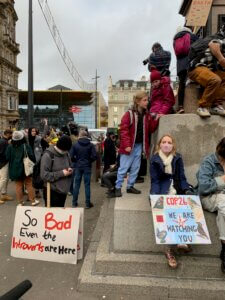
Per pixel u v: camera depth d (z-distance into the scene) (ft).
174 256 13.12
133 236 13.92
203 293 12.09
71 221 15.02
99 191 32.81
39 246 15.23
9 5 212.84
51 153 16.44
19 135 24.53
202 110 15.40
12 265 14.76
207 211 13.44
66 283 13.24
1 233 19.08
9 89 211.61
